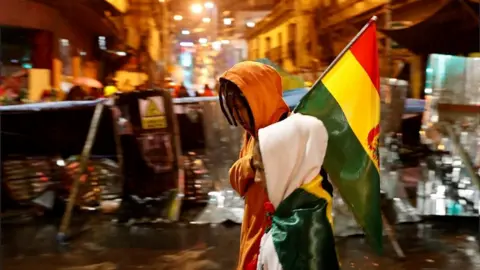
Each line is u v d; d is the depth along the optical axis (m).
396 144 7.39
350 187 2.60
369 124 2.65
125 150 7.09
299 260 2.31
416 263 5.36
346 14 15.23
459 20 10.45
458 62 7.23
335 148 2.60
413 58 12.47
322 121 2.59
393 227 6.69
